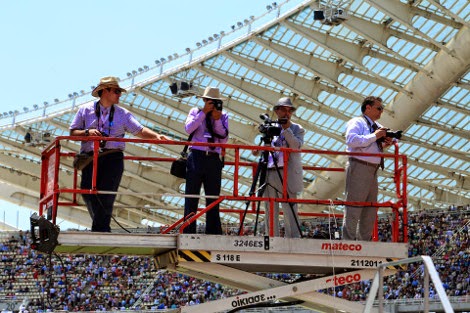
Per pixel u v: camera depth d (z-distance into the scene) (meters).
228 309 10.62
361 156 11.45
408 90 50.25
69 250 11.05
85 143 11.38
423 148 59.16
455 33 45.53
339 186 61.12
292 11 44.62
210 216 11.37
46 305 54.16
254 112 54.28
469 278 49.25
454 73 46.81
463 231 54.88
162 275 55.88
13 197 74.62
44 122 57.31
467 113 52.22
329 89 51.62
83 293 55.69
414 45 47.19
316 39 46.06
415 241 55.97
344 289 46.97
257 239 10.48
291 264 10.55
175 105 53.50
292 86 50.62
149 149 60.28
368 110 11.68
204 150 11.44
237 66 50.78
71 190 10.46
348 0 43.56
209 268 10.52
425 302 8.07
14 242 61.66
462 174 62.34
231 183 59.66
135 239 10.27
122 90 11.32
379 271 8.55
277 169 11.39
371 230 11.66
